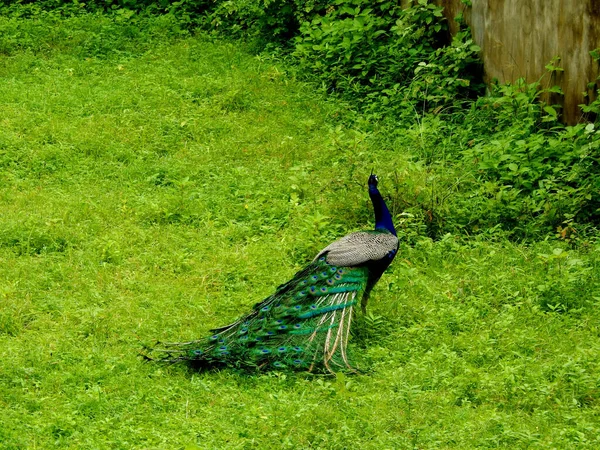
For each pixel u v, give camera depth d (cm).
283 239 914
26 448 603
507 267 860
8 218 927
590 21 973
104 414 648
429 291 816
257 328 716
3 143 1075
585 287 821
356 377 702
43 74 1273
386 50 1266
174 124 1154
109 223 941
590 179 941
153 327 764
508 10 1112
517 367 691
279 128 1167
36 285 820
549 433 625
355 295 734
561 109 1034
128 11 1441
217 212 972
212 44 1384
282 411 648
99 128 1132
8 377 687
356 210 952
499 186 972
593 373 693
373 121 1173
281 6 1384
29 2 1479
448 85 1175
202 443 614
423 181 962
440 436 621
